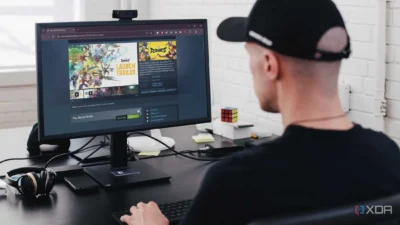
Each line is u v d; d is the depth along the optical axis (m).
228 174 1.06
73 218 1.60
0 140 2.44
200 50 2.03
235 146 2.32
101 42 1.87
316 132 1.06
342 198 1.05
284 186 1.04
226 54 3.35
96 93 1.88
